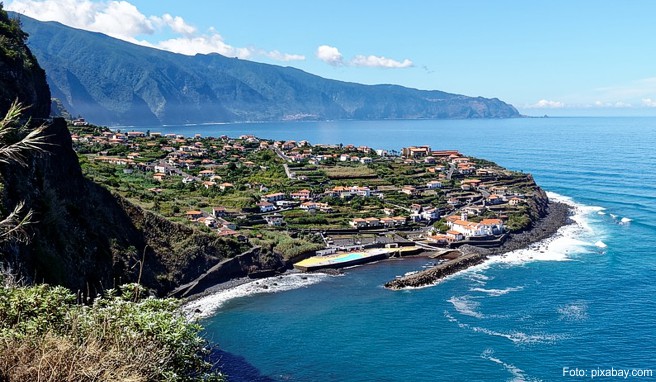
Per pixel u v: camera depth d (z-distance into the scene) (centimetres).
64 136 11644
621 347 8475
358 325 9806
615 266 12925
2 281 3622
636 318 9600
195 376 3294
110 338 2845
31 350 2511
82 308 3177
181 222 14262
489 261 14025
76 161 11812
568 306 10331
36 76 12431
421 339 9062
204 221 15075
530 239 16125
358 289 12088
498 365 8038
